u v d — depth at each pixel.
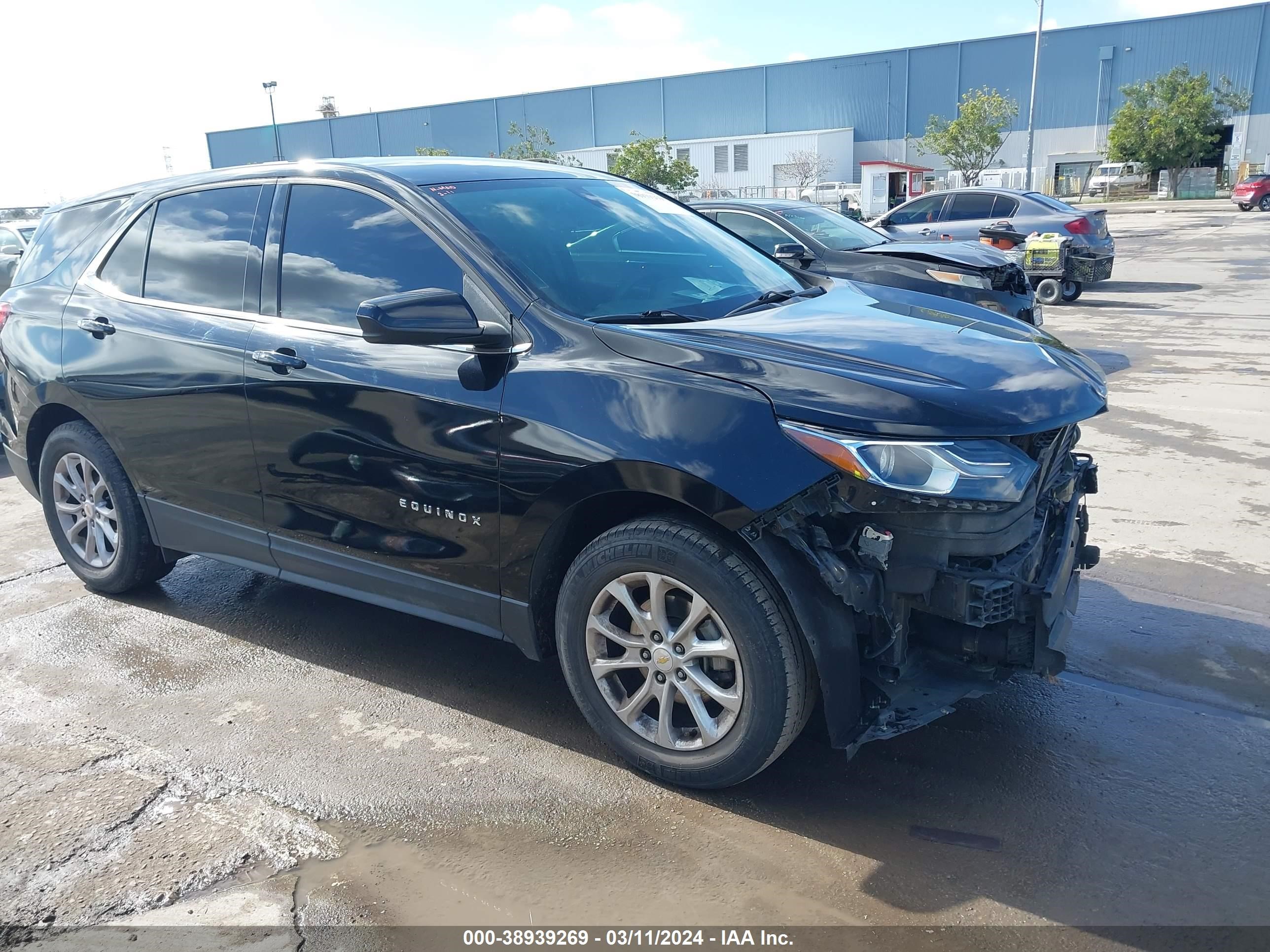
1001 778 2.99
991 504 2.52
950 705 2.73
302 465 3.46
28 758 3.18
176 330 3.81
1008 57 55.81
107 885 2.57
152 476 4.04
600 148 59.28
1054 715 3.36
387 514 3.29
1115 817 2.80
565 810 2.86
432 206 3.32
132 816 2.86
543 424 2.86
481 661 3.85
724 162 57.72
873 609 2.57
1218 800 2.88
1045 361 2.96
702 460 2.59
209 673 3.77
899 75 58.06
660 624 2.83
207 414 3.71
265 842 2.74
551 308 3.02
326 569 3.56
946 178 55.12
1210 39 51.56
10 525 5.72
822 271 8.00
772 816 2.82
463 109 66.81
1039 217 14.55
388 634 4.10
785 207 9.09
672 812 2.85
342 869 2.62
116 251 4.22
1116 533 5.09
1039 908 2.44
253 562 3.82
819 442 2.51
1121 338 11.21
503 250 3.19
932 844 2.69
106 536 4.43
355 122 69.12
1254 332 11.21
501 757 3.15
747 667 2.66
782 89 60.62
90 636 4.12
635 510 2.93
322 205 3.58
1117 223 33.25
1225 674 3.63
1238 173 50.12
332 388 3.30
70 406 4.23
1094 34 53.84
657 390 2.72
